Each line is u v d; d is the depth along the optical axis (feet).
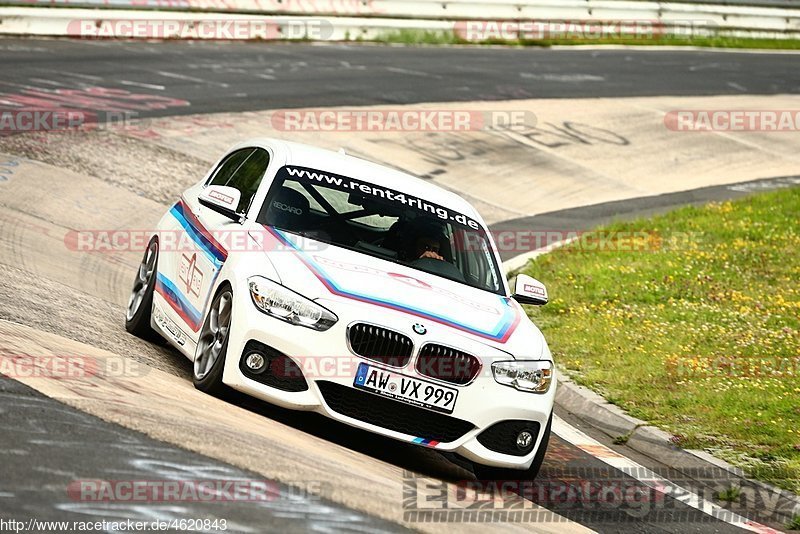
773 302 159.33
